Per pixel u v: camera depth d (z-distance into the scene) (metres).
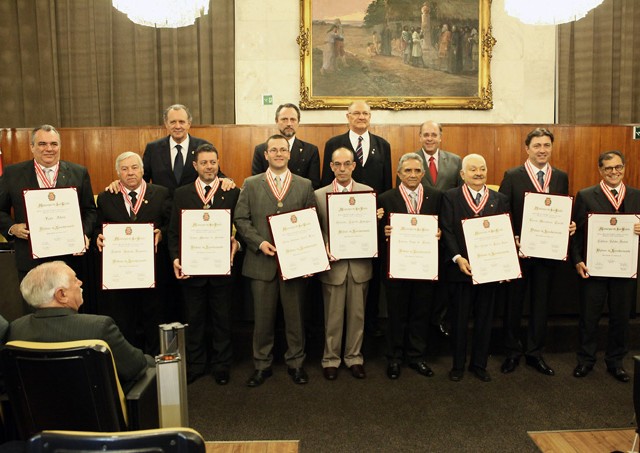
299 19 6.36
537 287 3.72
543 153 3.64
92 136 5.62
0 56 6.37
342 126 5.59
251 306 4.14
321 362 3.91
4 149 5.55
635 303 4.21
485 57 6.40
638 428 2.17
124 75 6.40
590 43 6.43
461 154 5.68
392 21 6.36
